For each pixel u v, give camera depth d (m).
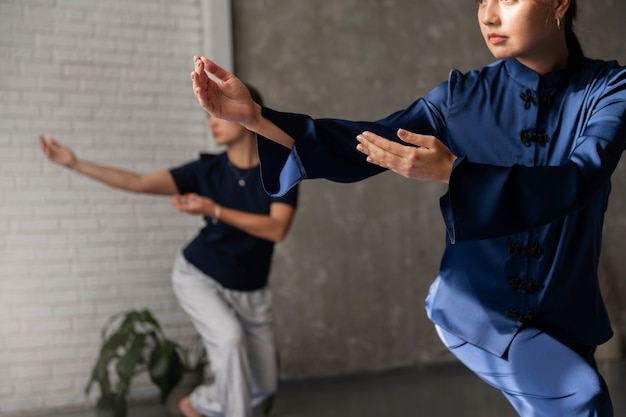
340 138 1.62
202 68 1.51
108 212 5.07
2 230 4.86
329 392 5.16
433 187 6.07
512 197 1.35
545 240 1.67
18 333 4.88
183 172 3.80
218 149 5.29
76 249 5.00
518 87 1.69
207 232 3.80
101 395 4.52
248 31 5.51
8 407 4.83
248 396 3.59
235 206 3.73
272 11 5.58
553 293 1.69
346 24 5.78
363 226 5.85
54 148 3.86
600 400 1.60
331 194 5.78
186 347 4.71
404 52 5.93
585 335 1.75
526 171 1.36
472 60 6.12
